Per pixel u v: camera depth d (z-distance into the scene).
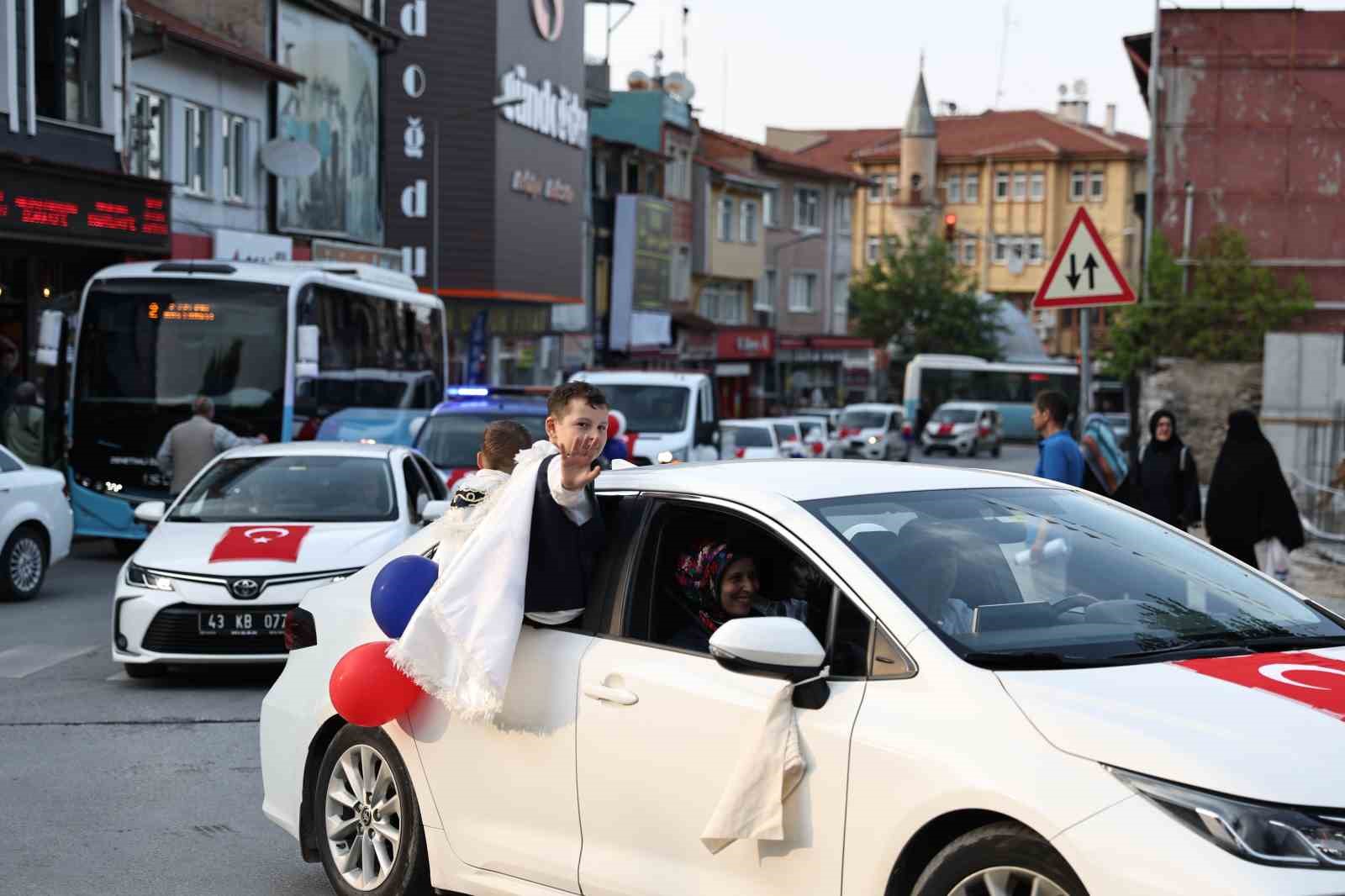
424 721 5.62
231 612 10.88
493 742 5.36
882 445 52.56
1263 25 37.50
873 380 80.38
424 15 46.50
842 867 4.30
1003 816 4.03
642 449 23.67
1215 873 3.62
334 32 37.06
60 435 23.36
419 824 5.69
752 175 72.62
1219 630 4.80
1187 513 12.27
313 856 6.23
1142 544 5.33
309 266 22.89
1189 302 36.94
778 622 4.39
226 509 12.20
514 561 5.12
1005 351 84.69
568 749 5.10
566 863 5.11
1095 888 3.74
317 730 6.12
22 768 8.68
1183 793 3.75
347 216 37.84
